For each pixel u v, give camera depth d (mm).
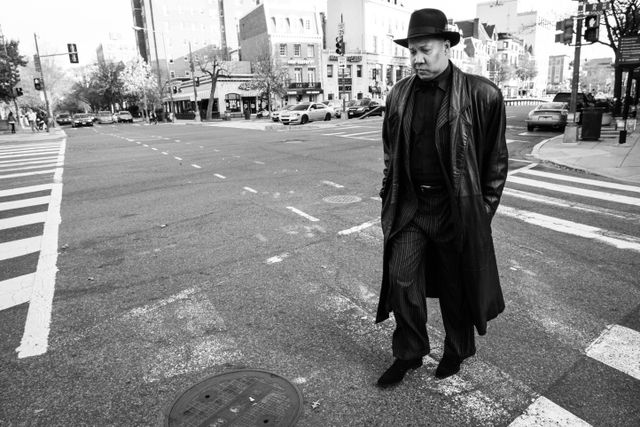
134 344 3219
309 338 3242
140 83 70938
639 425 2309
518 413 2418
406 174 2434
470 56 85938
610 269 4441
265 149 15258
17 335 3391
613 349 3016
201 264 4758
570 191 8070
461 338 2615
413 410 2457
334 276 4355
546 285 4086
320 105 34656
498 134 2311
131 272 4602
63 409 2539
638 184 8602
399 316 2502
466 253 2324
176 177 10195
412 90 2361
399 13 67688
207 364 2939
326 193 8094
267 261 4789
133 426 2383
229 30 88250
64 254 5238
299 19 56375
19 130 41031
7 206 7906
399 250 2498
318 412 2443
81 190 9172
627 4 21203
